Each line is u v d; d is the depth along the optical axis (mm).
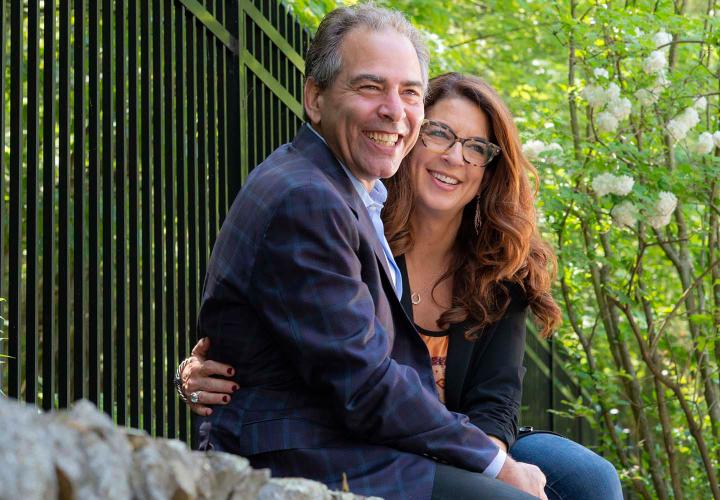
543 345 7805
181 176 3590
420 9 8156
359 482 2248
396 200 3113
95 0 3113
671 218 6969
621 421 8203
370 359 2232
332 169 2480
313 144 2525
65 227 2904
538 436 3115
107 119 3143
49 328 2812
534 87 7762
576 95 6250
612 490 2979
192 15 3709
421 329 3072
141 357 3547
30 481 1140
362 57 2551
